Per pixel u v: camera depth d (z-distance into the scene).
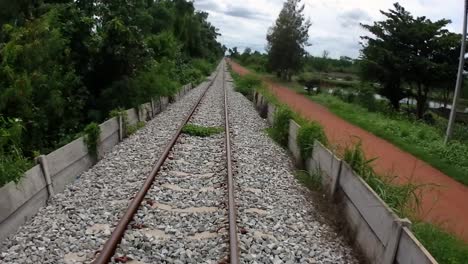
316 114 20.62
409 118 23.36
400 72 26.05
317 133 9.71
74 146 8.30
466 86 26.58
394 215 4.93
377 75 27.58
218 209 6.70
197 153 10.34
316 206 7.37
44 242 5.36
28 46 10.98
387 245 4.90
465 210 7.59
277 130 12.98
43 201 6.69
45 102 11.48
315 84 41.97
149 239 5.50
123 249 5.19
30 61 11.16
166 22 41.84
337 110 22.83
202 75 45.09
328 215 7.02
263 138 13.07
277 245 5.61
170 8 48.50
